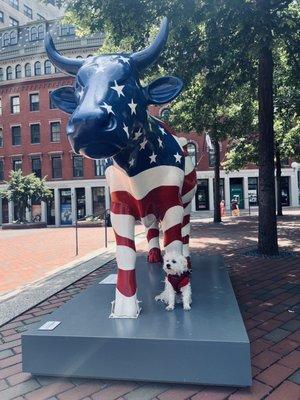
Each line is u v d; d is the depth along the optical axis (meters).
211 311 3.61
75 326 3.30
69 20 8.41
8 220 34.44
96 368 3.05
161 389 2.97
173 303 3.70
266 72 8.16
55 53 3.47
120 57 3.21
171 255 3.67
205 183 33.34
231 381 2.86
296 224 15.53
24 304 5.35
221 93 9.97
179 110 13.68
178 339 2.93
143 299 4.09
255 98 11.82
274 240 8.38
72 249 11.63
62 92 3.32
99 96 2.79
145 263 6.18
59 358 3.10
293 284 5.86
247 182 33.09
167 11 7.09
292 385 2.96
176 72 8.54
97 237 15.14
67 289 6.24
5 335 4.29
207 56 8.12
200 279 4.86
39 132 34.06
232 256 8.47
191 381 2.92
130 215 3.83
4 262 9.78
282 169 33.28
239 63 8.98
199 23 7.50
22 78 34.06
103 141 2.69
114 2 7.09
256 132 16.72
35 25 35.31
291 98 11.95
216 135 15.51
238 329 3.12
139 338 2.98
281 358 3.42
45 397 2.93
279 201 21.27
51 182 33.59
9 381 3.21
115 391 2.97
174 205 3.88
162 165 3.79
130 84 3.03
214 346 2.87
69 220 33.69
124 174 3.68
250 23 6.80
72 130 2.68
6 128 34.81
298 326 4.16
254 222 17.75
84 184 33.31
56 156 33.72
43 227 26.61
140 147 3.52
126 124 2.85
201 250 9.52
